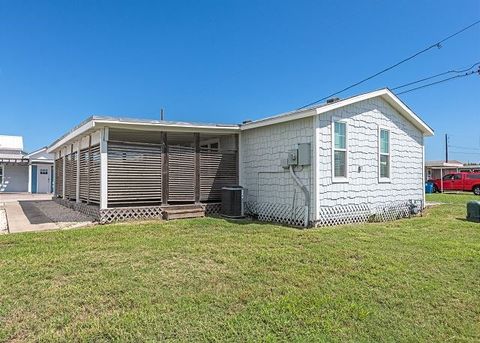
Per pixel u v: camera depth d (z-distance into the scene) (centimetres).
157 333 296
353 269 486
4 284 408
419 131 1261
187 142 1453
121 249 590
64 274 448
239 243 646
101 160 934
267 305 358
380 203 1077
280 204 994
